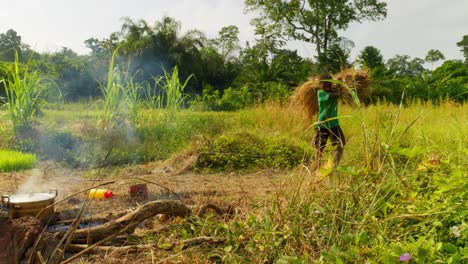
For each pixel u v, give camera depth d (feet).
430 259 8.54
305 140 35.63
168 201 13.05
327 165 13.28
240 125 41.47
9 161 26.27
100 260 11.17
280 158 28.60
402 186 11.98
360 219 10.78
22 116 35.83
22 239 10.17
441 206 10.09
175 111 42.04
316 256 10.23
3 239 10.00
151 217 13.97
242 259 10.61
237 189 21.22
